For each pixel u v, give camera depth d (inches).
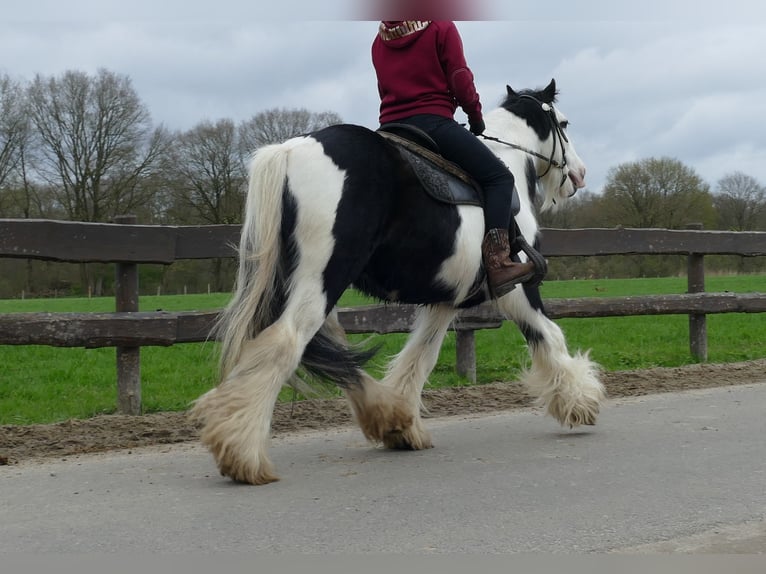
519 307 231.5
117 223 281.6
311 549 140.0
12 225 254.7
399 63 213.6
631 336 605.9
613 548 139.5
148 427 258.5
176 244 284.2
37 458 219.6
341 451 223.5
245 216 188.1
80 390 376.8
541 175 263.4
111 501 171.6
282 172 182.5
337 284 183.2
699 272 413.1
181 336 282.5
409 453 218.7
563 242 367.6
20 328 256.5
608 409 280.5
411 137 207.2
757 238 427.2
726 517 155.6
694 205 2022.6
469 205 207.3
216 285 1727.4
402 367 230.1
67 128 1669.5
